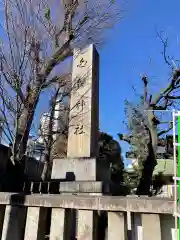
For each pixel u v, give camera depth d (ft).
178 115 11.67
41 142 48.47
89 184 29.84
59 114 36.68
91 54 39.34
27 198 13.19
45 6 22.47
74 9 25.72
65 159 35.65
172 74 47.39
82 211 12.05
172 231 10.81
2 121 19.42
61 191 30.55
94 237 11.76
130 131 70.85
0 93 19.13
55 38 24.20
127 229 11.51
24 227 13.38
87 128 36.68
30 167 51.55
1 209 13.70
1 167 33.04
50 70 22.13
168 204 10.76
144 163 47.96
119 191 37.68
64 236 12.09
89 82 38.14
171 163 85.20
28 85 20.71
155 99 49.34
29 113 20.84
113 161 81.97
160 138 58.18
